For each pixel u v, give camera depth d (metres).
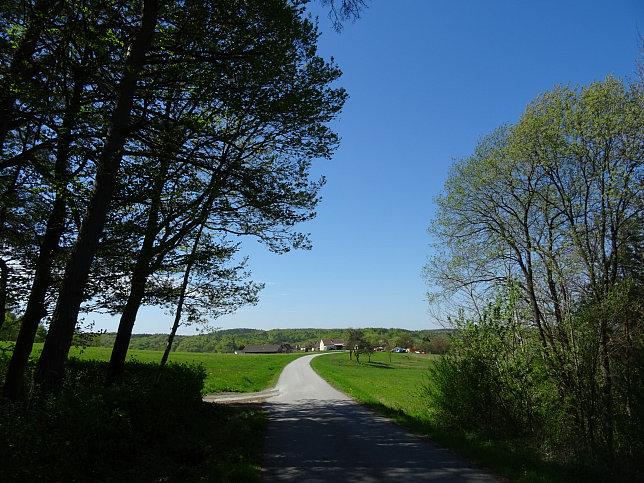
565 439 9.80
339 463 7.92
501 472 7.36
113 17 8.66
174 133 9.11
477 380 11.71
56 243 10.50
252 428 11.54
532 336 12.06
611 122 13.91
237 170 10.45
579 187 15.03
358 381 35.69
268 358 80.75
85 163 8.68
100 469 6.42
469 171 18.20
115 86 8.87
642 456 8.45
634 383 9.16
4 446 5.00
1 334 11.41
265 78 9.49
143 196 9.82
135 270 10.05
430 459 8.34
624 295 11.30
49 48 8.03
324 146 11.84
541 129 15.41
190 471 7.12
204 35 9.34
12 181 9.65
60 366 7.86
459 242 18.44
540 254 14.36
